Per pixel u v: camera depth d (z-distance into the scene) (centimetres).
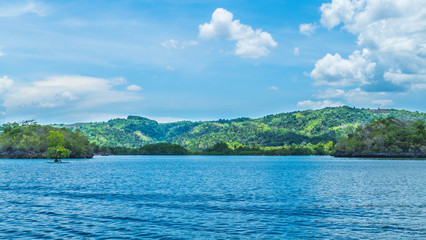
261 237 2959
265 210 4172
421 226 3356
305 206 4459
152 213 3972
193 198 5200
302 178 9100
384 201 4897
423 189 6438
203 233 3077
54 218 3684
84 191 6094
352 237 2969
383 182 7856
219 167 15950
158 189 6431
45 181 8038
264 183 7656
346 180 8444
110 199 5097
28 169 13225
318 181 8156
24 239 2862
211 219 3647
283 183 7656
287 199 5100
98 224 3412
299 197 5322
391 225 3388
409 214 3928
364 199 5106
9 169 13150
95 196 5438
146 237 2944
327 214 3925
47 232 3089
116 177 9419
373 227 3312
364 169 13650
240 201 4894
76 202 4800
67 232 3094
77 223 3450
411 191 6116
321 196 5431
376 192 5959
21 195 5550
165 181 8169
